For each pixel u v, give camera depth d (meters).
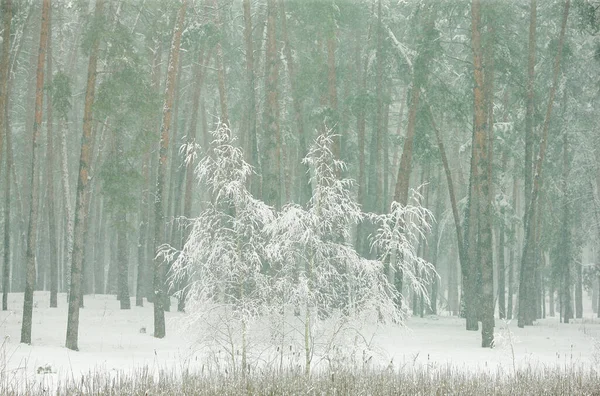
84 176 19.45
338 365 11.50
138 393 9.10
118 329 23.84
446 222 40.69
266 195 25.17
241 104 35.41
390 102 31.69
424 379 10.75
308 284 11.73
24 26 28.94
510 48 28.52
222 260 12.02
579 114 33.91
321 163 12.33
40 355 16.41
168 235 34.81
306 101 35.59
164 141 23.08
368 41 32.28
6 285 26.94
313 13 28.48
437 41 26.66
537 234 33.81
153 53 33.53
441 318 34.97
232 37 33.56
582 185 36.44
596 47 28.16
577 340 22.98
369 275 11.94
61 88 22.97
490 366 15.27
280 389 9.59
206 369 13.12
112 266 41.34
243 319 11.50
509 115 34.81
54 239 30.02
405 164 26.67
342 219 12.29
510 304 39.12
